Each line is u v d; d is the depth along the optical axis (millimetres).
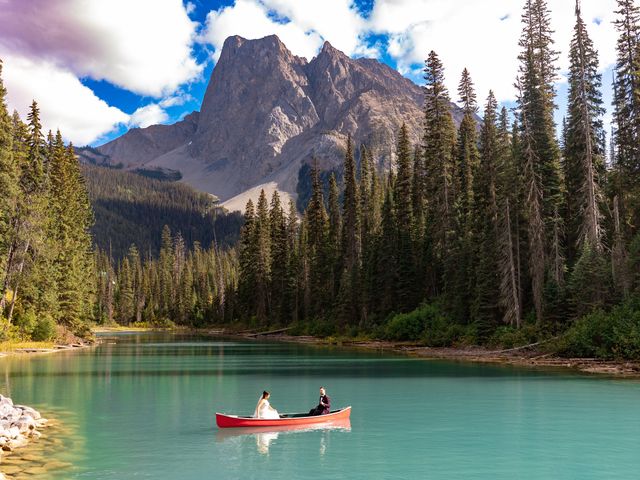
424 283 69312
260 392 28875
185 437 18531
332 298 88188
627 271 42969
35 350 54625
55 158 66312
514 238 52781
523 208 52969
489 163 58344
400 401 25953
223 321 142125
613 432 19172
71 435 18609
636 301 40625
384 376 35656
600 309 41438
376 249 75250
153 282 180500
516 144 53375
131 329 156125
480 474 14297
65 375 35500
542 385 30609
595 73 50812
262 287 106750
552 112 58656
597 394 27375
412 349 56844
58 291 66750
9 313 55125
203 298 160625
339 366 42344
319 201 98312
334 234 96750
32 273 56625
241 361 47281
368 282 73938
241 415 22422
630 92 51656
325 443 17734
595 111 50594
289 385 31656
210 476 14031
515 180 52125
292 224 116000
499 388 29750
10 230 53125
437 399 26422
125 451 16547
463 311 56438
